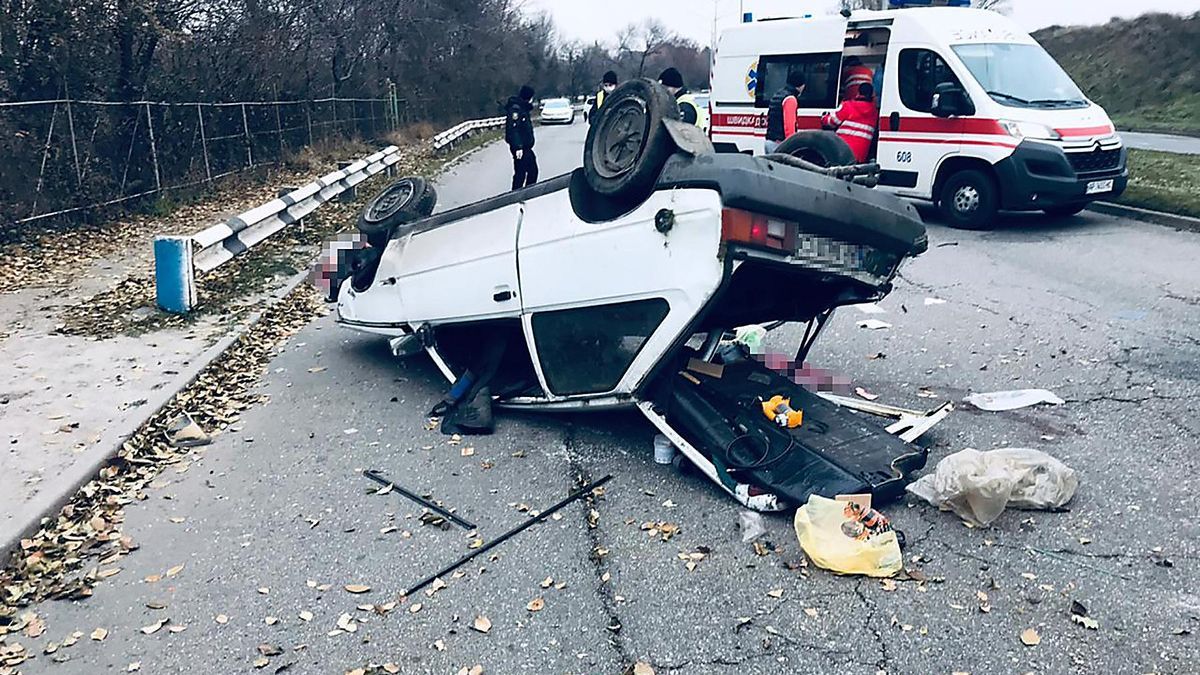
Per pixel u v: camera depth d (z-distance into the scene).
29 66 13.11
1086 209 13.59
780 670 3.39
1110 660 3.36
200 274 10.25
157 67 17.34
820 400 5.18
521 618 3.79
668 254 4.69
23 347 7.60
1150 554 4.05
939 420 5.41
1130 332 7.34
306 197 12.77
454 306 6.07
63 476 5.07
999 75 12.31
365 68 36.47
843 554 4.02
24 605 4.03
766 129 14.48
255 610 3.92
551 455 5.40
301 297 9.58
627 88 4.98
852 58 13.55
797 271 4.62
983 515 4.35
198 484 5.21
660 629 3.67
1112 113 41.84
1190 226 11.61
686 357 5.35
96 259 11.33
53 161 12.89
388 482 5.13
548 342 5.50
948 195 12.57
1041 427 5.52
